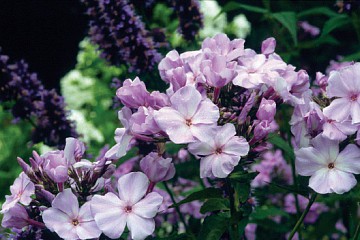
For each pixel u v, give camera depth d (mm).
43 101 545
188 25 582
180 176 529
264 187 637
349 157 325
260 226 593
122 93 320
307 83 349
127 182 313
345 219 555
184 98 311
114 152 332
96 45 549
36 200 341
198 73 349
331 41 613
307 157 327
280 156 644
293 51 644
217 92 336
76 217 314
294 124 345
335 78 326
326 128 326
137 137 327
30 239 348
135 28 521
